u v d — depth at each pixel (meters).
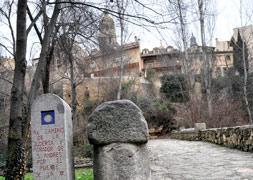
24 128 7.77
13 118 7.09
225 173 7.98
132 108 5.43
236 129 12.78
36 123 5.45
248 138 11.55
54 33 10.43
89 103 30.06
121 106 5.44
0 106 22.44
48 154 5.38
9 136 7.07
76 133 20.28
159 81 43.75
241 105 31.59
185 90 36.12
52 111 5.43
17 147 7.02
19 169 6.96
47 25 9.05
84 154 17.91
